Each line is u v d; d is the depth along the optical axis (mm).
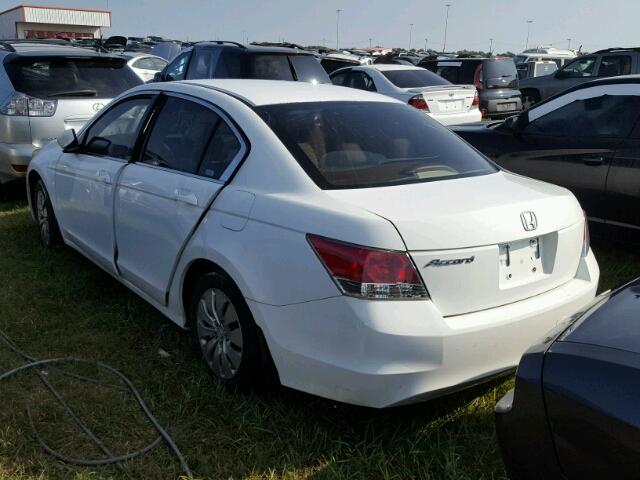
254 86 3777
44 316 4102
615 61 14945
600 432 1895
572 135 5340
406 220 2625
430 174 3199
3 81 6551
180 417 3047
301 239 2742
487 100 14188
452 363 2625
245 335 3014
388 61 20109
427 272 2598
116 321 4031
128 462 2732
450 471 2674
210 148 3420
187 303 3520
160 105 3936
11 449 2785
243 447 2840
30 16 44875
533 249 2932
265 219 2908
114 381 3359
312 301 2691
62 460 2729
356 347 2584
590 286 3131
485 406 3178
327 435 2910
